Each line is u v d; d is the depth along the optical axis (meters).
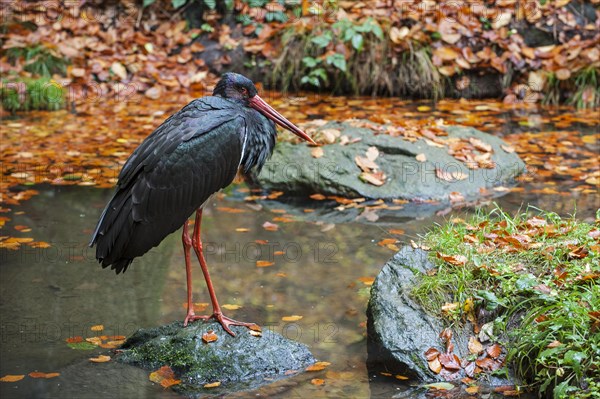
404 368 5.93
